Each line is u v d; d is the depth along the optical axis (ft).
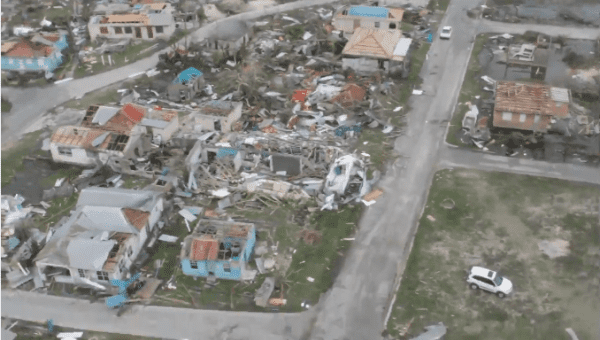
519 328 158.51
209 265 174.40
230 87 284.20
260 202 207.21
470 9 369.50
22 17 374.22
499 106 242.78
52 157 233.55
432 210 202.69
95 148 223.92
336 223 197.47
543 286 171.53
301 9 376.68
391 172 222.48
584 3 378.73
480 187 213.25
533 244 187.21
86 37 342.44
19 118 268.21
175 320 163.43
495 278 169.07
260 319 163.43
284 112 259.60
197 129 245.24
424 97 273.95
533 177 218.18
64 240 179.01
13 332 160.56
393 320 162.20
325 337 157.89
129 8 367.66
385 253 185.26
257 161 224.74
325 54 310.65
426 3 374.43
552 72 295.69
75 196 212.02
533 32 336.70
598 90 273.75
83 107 275.59
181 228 195.72
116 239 179.22
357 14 327.67
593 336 155.43
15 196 212.43
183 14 346.74
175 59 309.83
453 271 177.68
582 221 195.83
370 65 291.38
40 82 298.35
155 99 277.64
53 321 164.04
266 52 313.94
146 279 176.35
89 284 173.99
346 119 252.01
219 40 316.81
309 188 212.02
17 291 173.78
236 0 384.68
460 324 160.35
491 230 193.26
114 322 163.32
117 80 298.15
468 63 305.73
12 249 187.62
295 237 191.62
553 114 238.89
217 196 209.05
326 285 173.99
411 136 244.63
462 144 238.48
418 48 320.50
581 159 227.40
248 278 176.45
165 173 217.97
